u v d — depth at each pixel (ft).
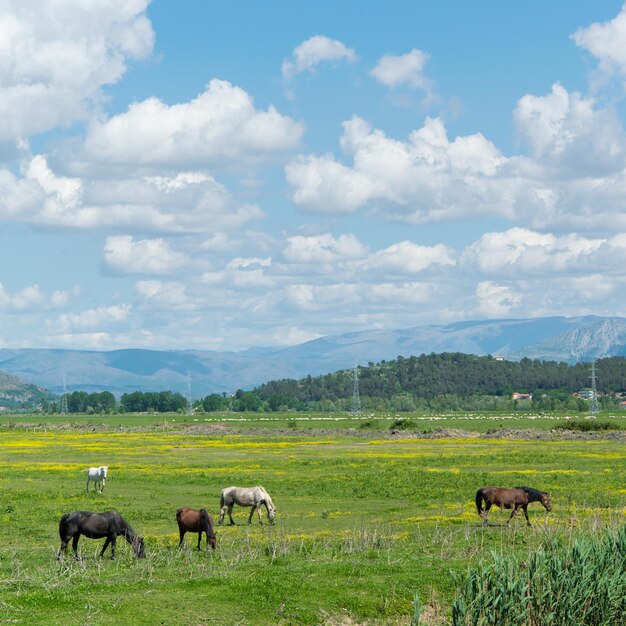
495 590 71.92
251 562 95.09
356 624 75.72
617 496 162.30
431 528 126.72
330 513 146.72
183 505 158.61
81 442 367.45
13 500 164.25
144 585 79.15
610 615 75.25
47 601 72.59
